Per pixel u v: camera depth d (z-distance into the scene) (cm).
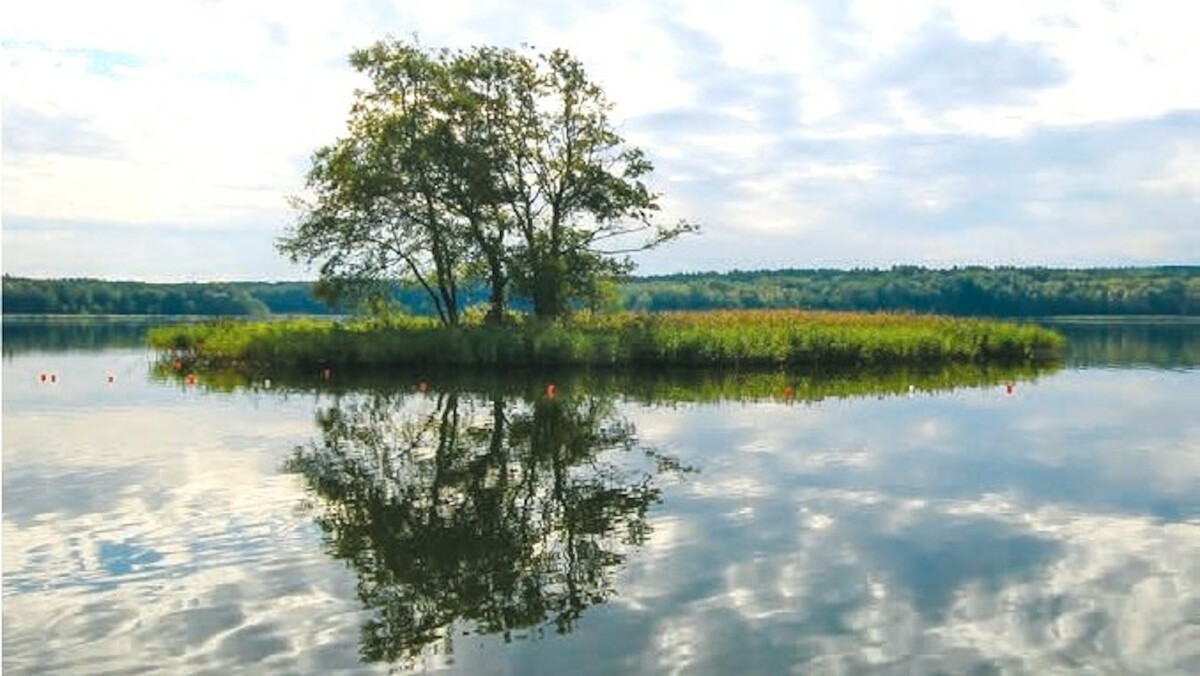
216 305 12562
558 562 1157
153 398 2927
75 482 1625
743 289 12756
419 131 4388
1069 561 1148
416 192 4434
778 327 4566
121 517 1379
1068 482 1617
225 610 991
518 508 1446
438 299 4750
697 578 1087
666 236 4650
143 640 909
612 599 1019
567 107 4600
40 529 1309
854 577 1086
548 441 2084
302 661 859
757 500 1486
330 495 1534
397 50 4478
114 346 5734
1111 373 3969
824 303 12344
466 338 4038
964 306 12600
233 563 1159
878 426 2298
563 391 3155
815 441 2067
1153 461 1823
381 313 4797
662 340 4125
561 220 4659
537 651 877
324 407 2705
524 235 4650
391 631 931
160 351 4906
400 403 2800
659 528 1317
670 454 1909
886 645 884
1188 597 1012
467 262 4788
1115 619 948
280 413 2569
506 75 4538
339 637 915
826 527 1312
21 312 12219
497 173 4488
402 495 1538
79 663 855
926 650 871
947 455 1889
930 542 1234
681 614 969
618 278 4747
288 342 4047
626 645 888
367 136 4516
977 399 2923
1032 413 2566
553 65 4544
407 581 1088
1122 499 1485
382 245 4553
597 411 2612
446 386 3303
